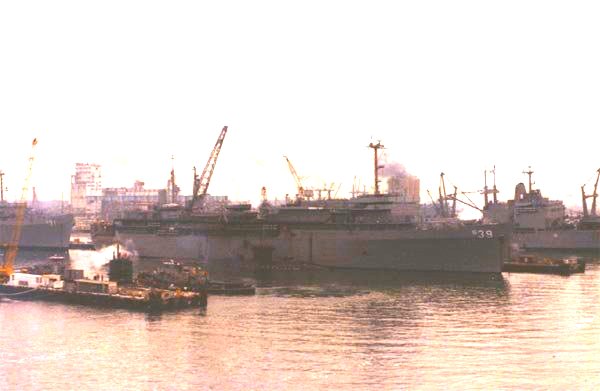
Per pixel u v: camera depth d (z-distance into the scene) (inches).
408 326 4347.9
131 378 3284.9
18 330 4296.3
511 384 3142.2
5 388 3159.5
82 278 5920.3
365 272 7352.4
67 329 4313.5
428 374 3299.7
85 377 3307.1
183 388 3134.8
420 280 6609.3
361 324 4416.8
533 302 5275.6
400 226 7613.2
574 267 7509.8
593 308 4987.7
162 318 4643.2
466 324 4402.1
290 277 6909.5
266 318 4621.1
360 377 3262.8
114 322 4517.7
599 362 3474.4
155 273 6087.6
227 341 3969.0
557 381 3179.1
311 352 3713.1
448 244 7155.5
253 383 3191.4
